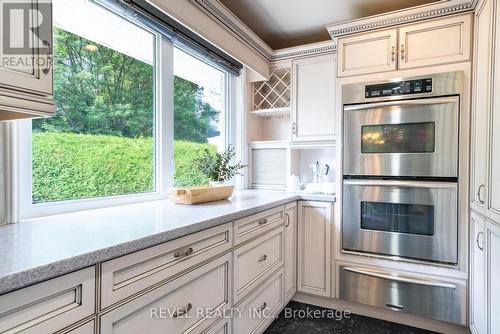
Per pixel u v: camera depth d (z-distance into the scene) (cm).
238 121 272
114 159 166
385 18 206
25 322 67
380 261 211
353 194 219
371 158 212
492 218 139
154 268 102
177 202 174
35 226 111
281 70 277
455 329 196
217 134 255
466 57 186
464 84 186
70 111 143
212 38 200
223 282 143
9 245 85
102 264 84
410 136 200
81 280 79
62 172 140
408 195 200
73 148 145
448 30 191
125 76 171
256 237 173
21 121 122
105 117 160
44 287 71
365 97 214
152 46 188
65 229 106
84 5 148
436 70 194
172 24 183
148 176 187
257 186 281
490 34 149
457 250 189
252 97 289
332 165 278
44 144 133
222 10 201
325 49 247
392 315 213
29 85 87
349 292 221
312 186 253
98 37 155
